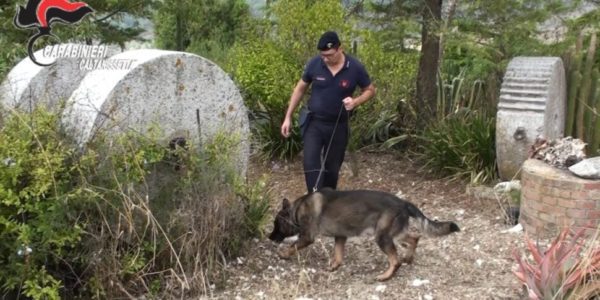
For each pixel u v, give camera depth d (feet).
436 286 15.98
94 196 14.21
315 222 17.10
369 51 28.25
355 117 28.58
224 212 16.52
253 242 18.45
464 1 26.37
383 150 29.17
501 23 26.40
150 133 16.43
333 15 27.40
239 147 19.47
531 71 22.90
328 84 19.30
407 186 25.09
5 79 22.31
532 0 26.48
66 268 15.14
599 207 18.24
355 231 16.65
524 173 19.65
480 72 28.02
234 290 15.88
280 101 27.22
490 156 24.38
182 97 17.99
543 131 22.30
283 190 24.85
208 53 42.73
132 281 15.15
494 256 17.94
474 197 23.02
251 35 30.30
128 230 14.93
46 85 21.42
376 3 27.22
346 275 16.99
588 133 25.34
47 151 14.07
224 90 19.08
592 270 14.15
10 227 13.67
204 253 16.06
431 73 27.61
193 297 15.40
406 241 17.07
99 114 15.80
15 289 14.49
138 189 15.81
